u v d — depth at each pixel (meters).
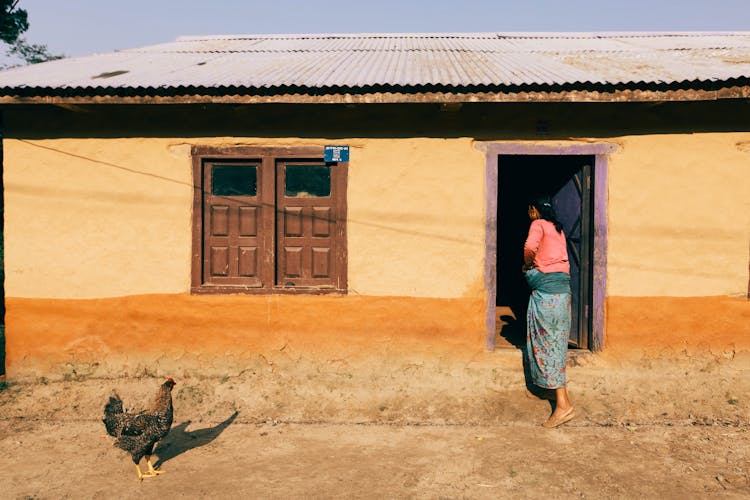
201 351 5.18
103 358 5.20
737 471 3.73
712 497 3.42
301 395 4.87
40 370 5.20
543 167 6.32
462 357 5.09
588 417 4.55
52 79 5.02
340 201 5.12
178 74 5.27
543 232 4.54
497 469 3.79
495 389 4.88
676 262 4.96
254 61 6.17
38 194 5.18
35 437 4.34
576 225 5.34
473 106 5.00
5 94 4.70
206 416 4.67
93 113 5.13
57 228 5.20
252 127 5.13
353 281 5.13
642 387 4.85
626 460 3.89
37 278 5.21
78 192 5.18
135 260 5.20
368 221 5.12
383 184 5.09
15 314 5.21
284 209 5.23
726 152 4.90
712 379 4.88
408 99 4.59
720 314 4.95
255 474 3.74
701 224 4.94
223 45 8.01
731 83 4.38
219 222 5.24
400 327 5.12
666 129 4.93
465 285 5.09
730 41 7.44
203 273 5.24
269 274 5.18
